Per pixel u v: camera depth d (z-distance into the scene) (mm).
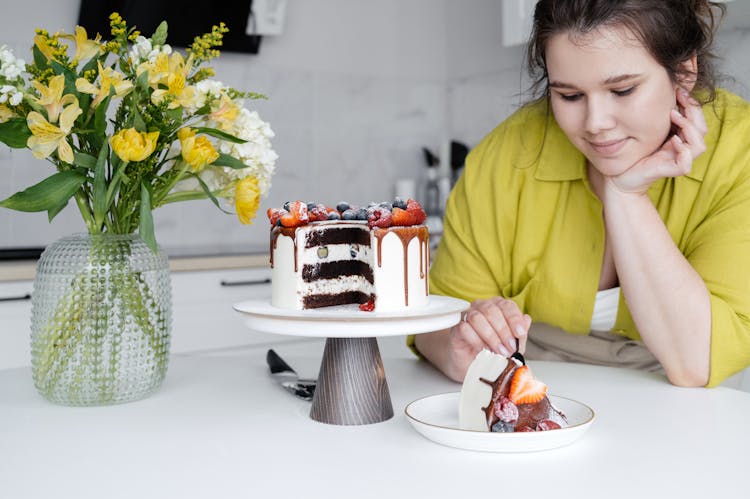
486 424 843
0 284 2234
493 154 1474
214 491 701
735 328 1085
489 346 1102
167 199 1097
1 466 781
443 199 3369
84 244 1013
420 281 1021
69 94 958
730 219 1186
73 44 2715
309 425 927
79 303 995
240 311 996
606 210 1135
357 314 928
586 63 1004
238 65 3057
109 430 912
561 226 1372
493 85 3318
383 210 1007
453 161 3490
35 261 2348
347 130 3355
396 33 3469
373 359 948
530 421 832
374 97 3422
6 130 990
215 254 2639
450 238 1501
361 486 709
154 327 1054
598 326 1384
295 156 3223
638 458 783
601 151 1091
